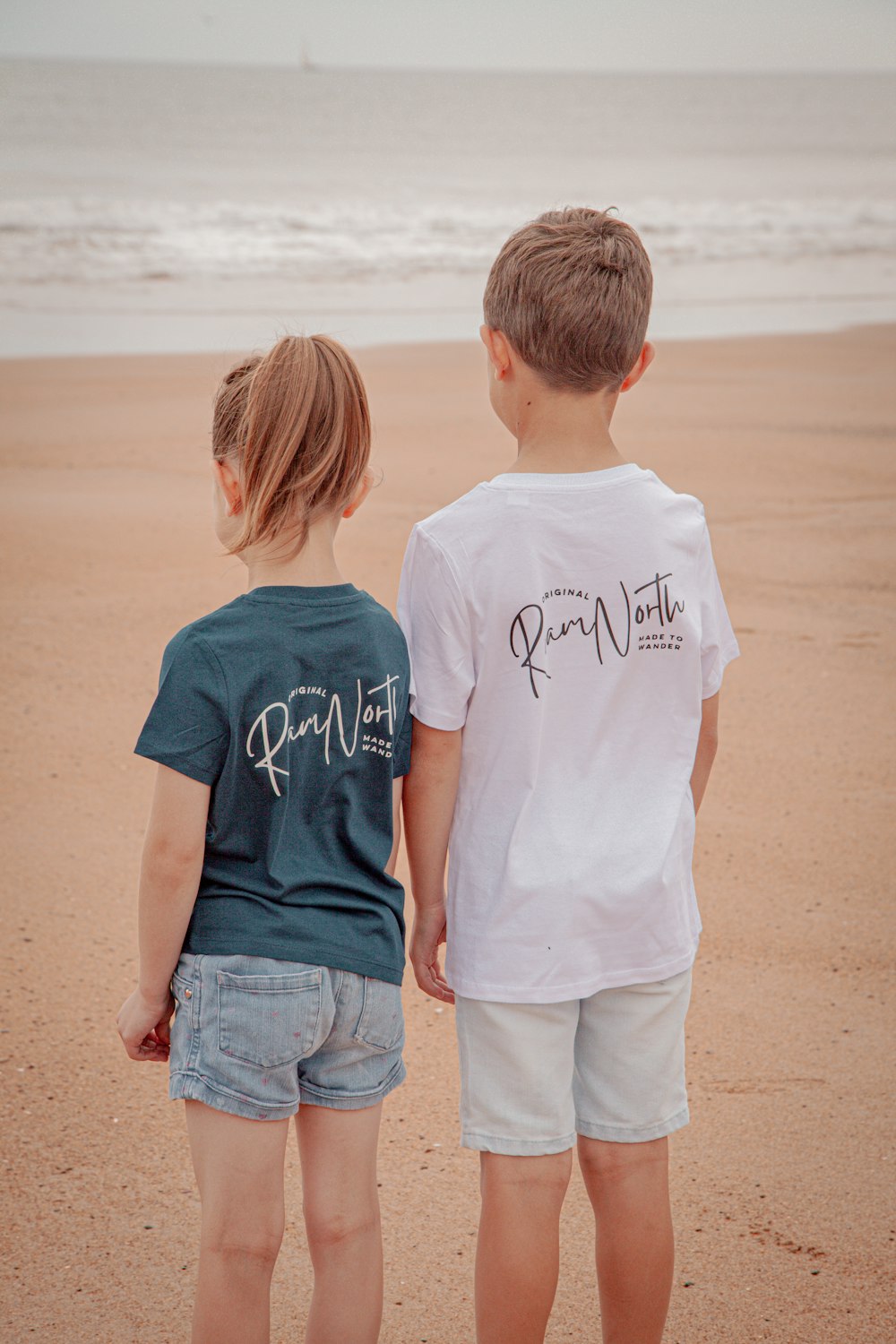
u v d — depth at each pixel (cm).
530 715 167
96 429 885
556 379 167
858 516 718
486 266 1784
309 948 160
